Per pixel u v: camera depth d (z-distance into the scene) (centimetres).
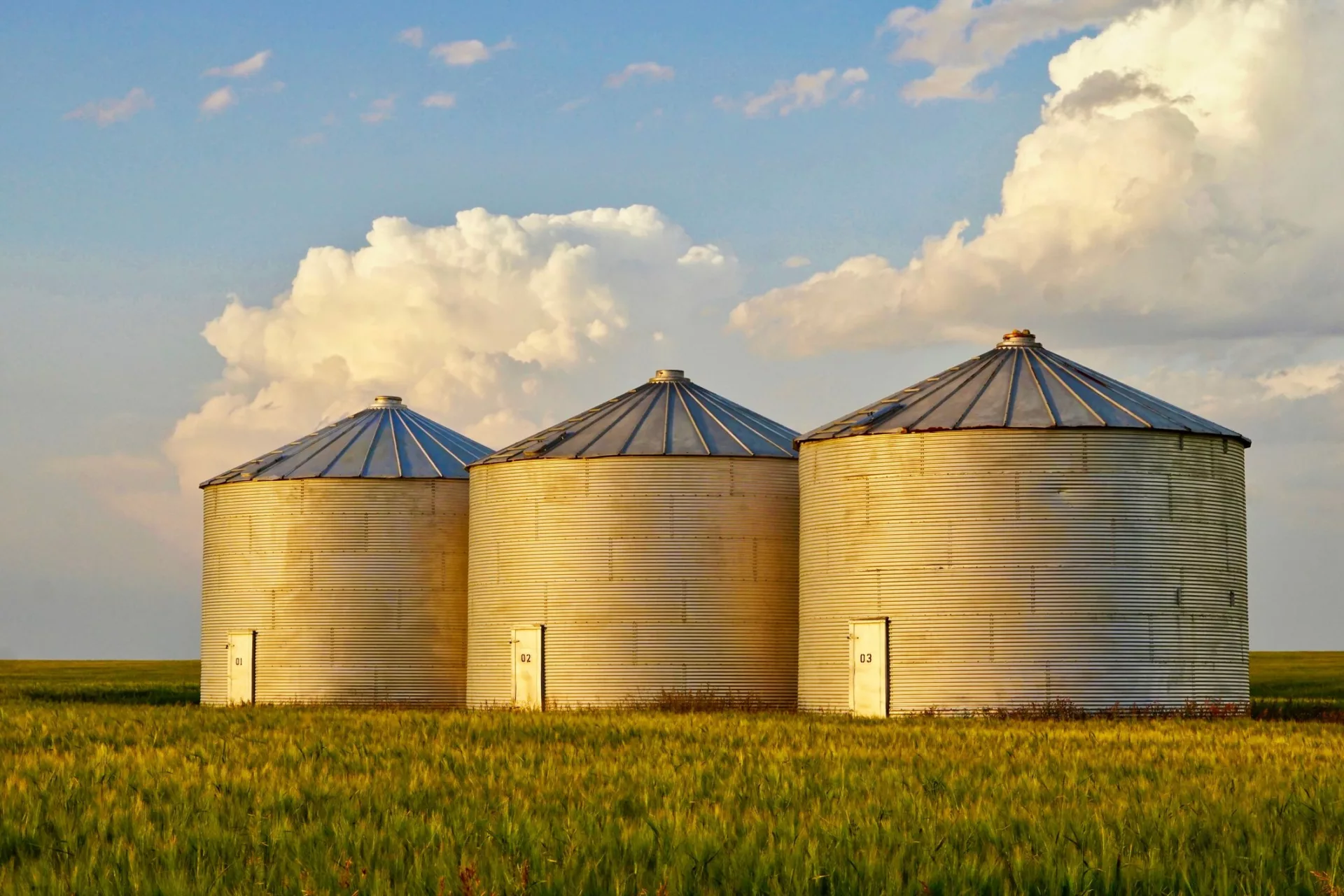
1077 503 5112
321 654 6788
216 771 3341
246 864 2242
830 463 5456
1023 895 2011
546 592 6019
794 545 6062
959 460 5175
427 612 6800
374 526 6831
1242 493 5512
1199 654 5194
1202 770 3350
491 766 3450
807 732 4400
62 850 2312
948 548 5156
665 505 5953
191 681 12675
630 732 4506
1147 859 2178
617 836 2391
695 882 2077
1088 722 4762
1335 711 5488
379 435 7119
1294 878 2084
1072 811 2639
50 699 8594
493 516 6241
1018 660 5066
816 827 2464
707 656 5900
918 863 2178
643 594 5919
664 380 6475
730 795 2867
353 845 2316
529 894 2014
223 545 7062
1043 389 5353
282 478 6906
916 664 5162
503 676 6128
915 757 3584
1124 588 5097
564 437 6219
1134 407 5309
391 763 3556
